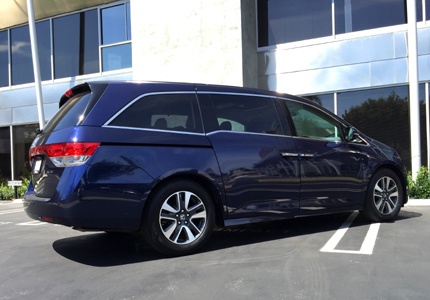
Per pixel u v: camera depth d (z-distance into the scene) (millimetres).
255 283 3096
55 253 4312
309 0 9562
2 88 13367
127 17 11594
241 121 4473
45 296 2998
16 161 13133
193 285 3105
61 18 12602
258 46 10016
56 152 3670
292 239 4520
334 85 9188
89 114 3715
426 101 8445
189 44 9703
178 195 3926
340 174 4934
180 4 9812
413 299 2719
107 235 5223
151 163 3789
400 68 8594
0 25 13297
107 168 3609
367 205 5211
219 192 4121
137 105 3932
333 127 5199
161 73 10039
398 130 8641
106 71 11898
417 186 7508
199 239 4020
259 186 4355
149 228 3785
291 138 4703
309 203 4707
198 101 4289
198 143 4082
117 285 3178
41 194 3846
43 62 12898
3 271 3684
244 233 4965
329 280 3117
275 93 4879
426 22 8531
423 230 4836
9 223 6699
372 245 4145
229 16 9250
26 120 12883
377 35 8812
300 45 9523
